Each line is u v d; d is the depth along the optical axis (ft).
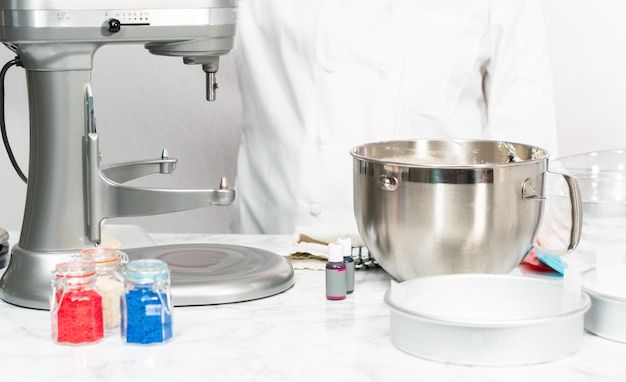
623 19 8.91
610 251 4.27
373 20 7.30
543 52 7.38
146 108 9.49
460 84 7.45
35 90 4.37
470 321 3.46
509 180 4.01
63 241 4.39
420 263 4.15
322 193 7.35
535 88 7.32
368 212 4.25
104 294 3.89
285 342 3.77
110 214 4.43
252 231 7.81
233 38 4.73
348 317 4.10
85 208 4.42
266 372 3.44
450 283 3.91
